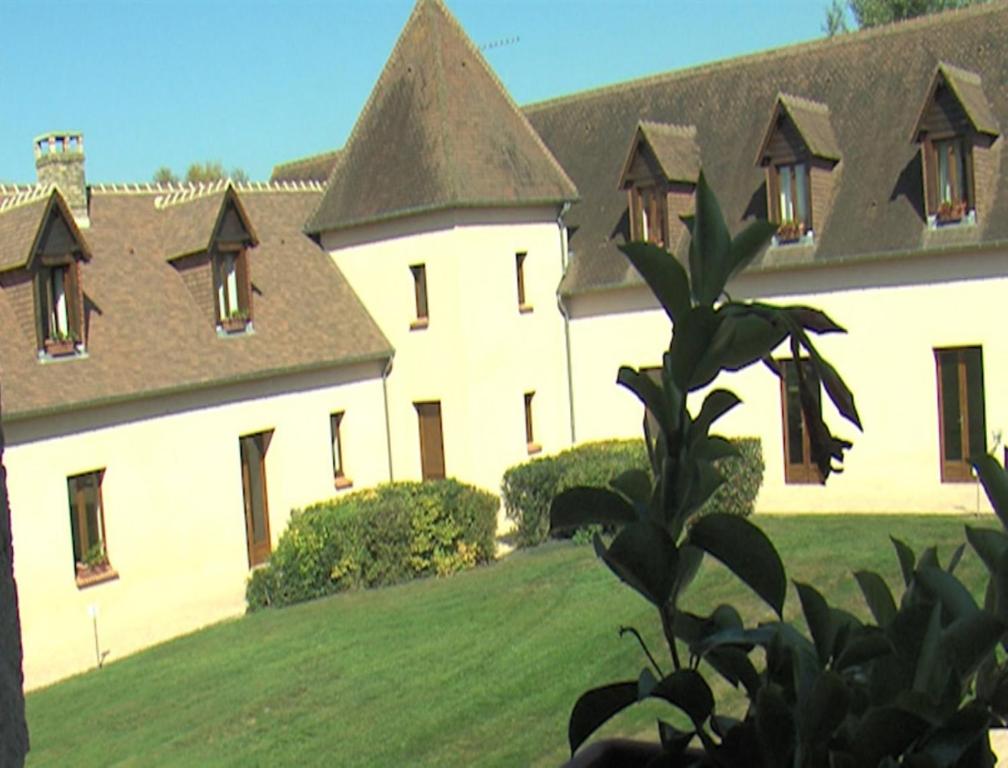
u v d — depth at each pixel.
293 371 23.41
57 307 20.72
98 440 20.19
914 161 23.16
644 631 15.63
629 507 2.02
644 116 28.78
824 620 2.01
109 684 17.38
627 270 25.95
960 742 1.74
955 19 25.12
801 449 23.78
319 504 22.17
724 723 2.03
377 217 25.23
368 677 15.41
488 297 25.02
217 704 15.19
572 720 2.06
